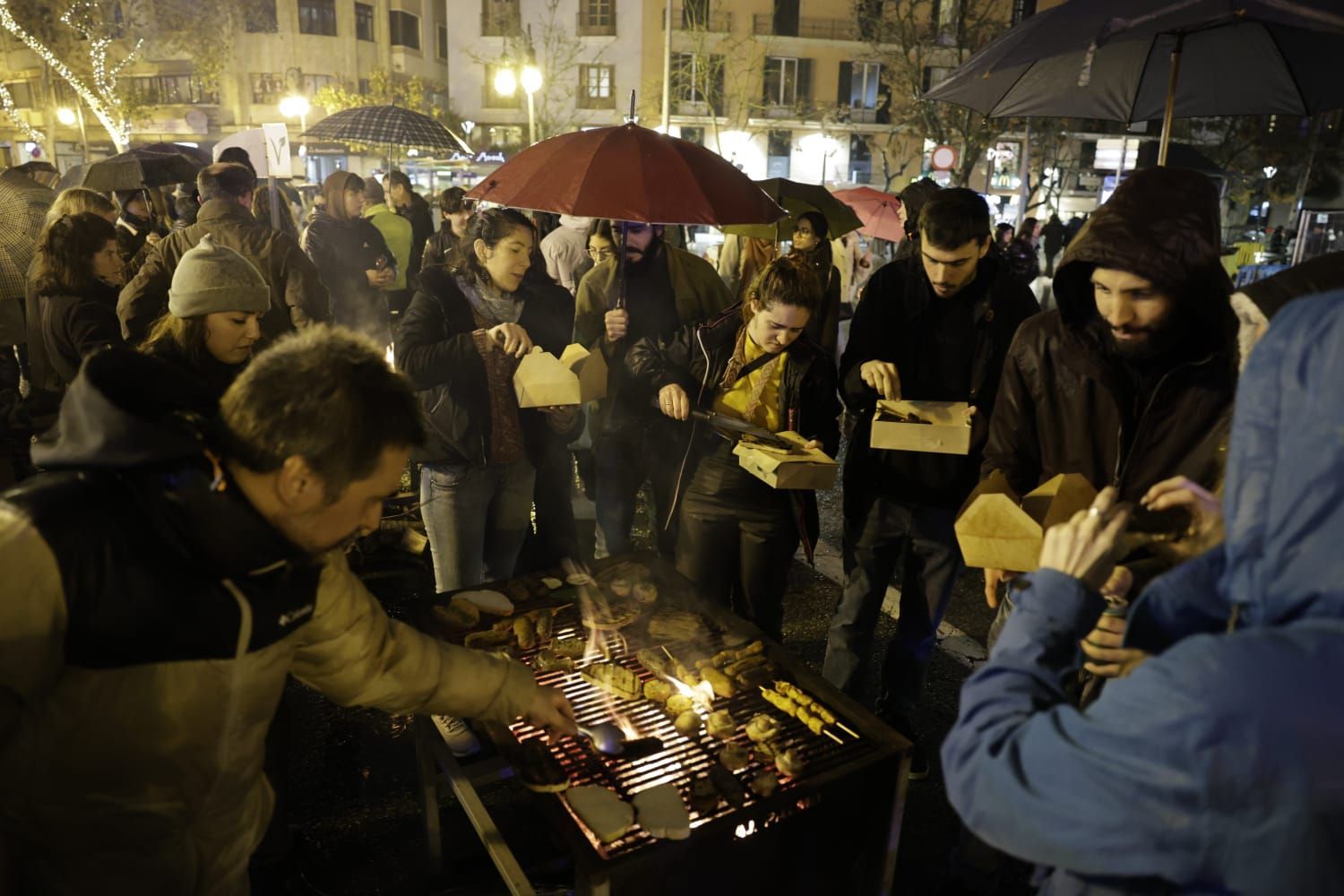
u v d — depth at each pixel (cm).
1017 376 217
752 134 3447
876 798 190
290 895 235
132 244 645
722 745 191
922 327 273
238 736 128
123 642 111
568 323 320
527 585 248
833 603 419
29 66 3725
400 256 805
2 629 104
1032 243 1201
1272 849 73
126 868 124
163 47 3278
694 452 282
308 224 664
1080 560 102
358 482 113
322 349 113
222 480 110
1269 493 79
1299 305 80
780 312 250
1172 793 76
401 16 3866
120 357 117
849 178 3612
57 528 106
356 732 322
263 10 3462
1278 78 290
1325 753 70
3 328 504
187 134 3547
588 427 485
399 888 247
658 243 395
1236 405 84
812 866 187
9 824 120
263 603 122
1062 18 254
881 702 302
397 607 405
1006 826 90
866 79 3569
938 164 1844
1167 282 171
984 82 323
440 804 282
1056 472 215
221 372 230
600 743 187
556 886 245
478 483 302
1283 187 2720
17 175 542
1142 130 1612
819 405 279
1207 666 76
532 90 2062
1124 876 85
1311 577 76
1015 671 98
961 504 269
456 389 288
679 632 227
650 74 3419
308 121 3503
